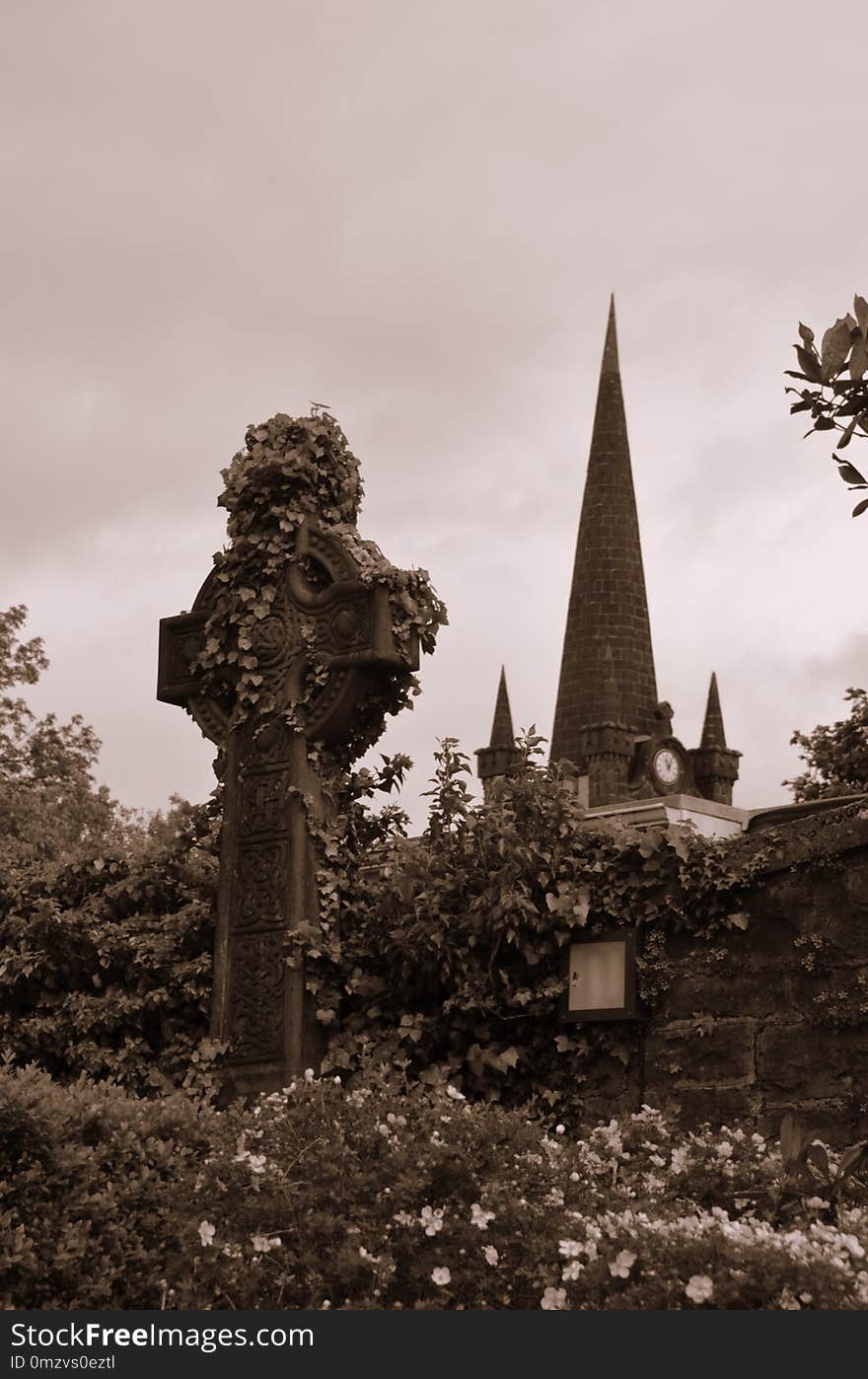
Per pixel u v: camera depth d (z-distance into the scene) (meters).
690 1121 7.85
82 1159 6.07
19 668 32.97
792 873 7.80
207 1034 9.18
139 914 9.72
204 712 9.45
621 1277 5.26
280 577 9.27
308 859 8.90
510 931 8.37
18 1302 5.75
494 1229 5.84
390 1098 6.79
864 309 5.22
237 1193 6.05
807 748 17.94
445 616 9.16
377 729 9.17
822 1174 6.41
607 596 65.44
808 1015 7.62
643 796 61.53
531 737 9.08
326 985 8.86
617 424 68.00
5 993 9.84
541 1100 8.34
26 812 30.84
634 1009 8.05
